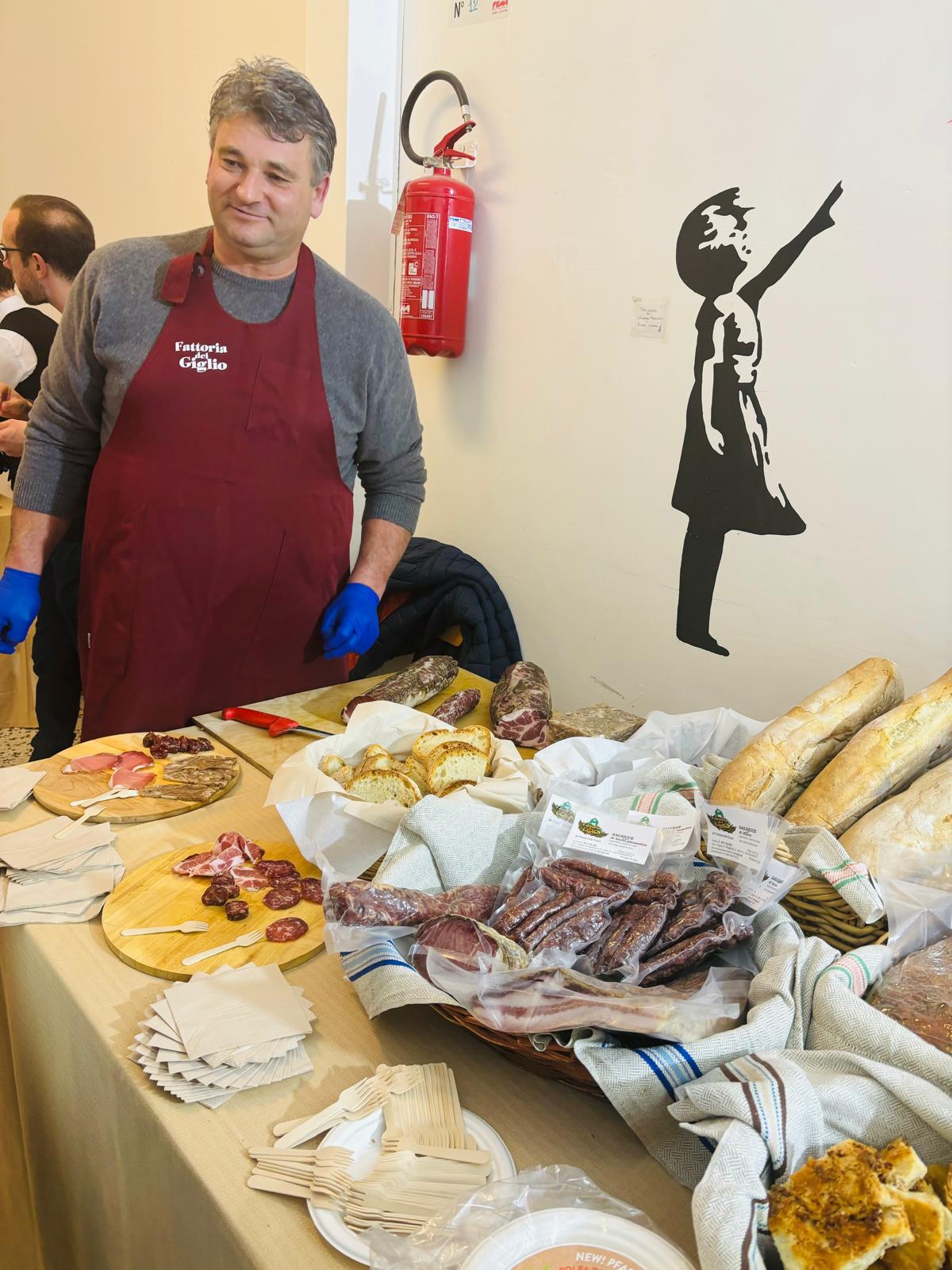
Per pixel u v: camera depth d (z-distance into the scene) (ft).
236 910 3.79
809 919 3.54
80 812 4.57
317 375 6.37
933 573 6.65
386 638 9.54
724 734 5.03
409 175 9.84
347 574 7.18
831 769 4.25
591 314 8.38
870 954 3.16
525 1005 2.91
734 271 7.32
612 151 7.95
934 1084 2.66
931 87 6.17
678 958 3.13
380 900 3.32
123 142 12.91
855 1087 2.62
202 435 6.18
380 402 6.77
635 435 8.24
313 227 10.19
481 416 9.53
